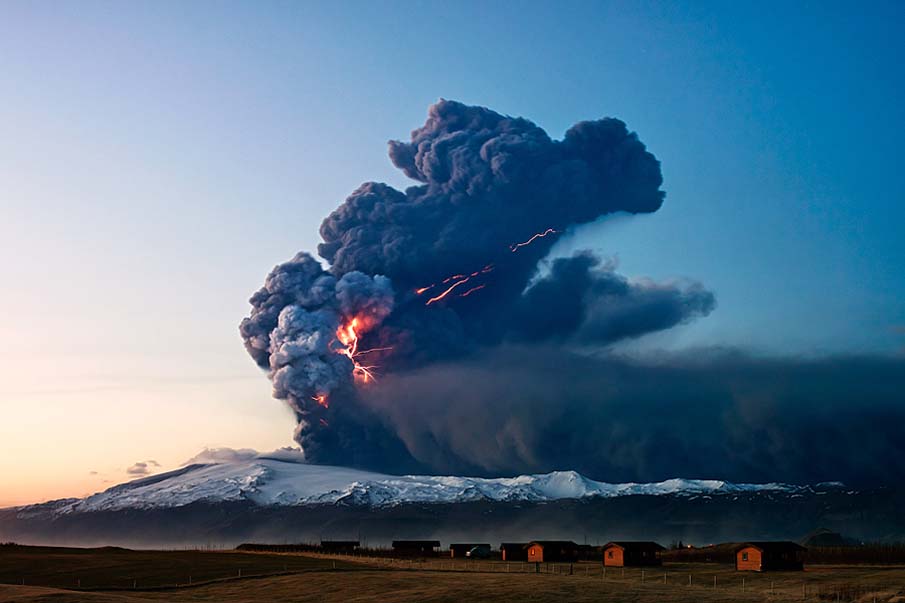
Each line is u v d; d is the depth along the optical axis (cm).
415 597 9619
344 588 10675
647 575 12975
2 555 15412
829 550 16850
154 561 14662
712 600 9100
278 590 10938
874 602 9144
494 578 11388
